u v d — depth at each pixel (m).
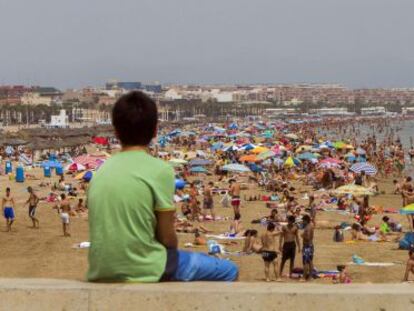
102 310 8.28
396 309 8.08
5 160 128.25
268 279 33.19
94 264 8.53
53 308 8.34
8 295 8.42
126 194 8.31
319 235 50.47
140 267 8.48
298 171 102.94
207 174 102.44
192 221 58.22
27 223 56.06
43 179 97.56
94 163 88.31
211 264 8.95
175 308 8.24
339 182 83.88
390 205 71.06
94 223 8.42
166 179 8.48
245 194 80.62
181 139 184.75
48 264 38.62
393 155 130.75
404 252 42.81
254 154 106.94
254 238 41.31
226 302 8.23
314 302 8.16
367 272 36.69
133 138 8.66
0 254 41.69
